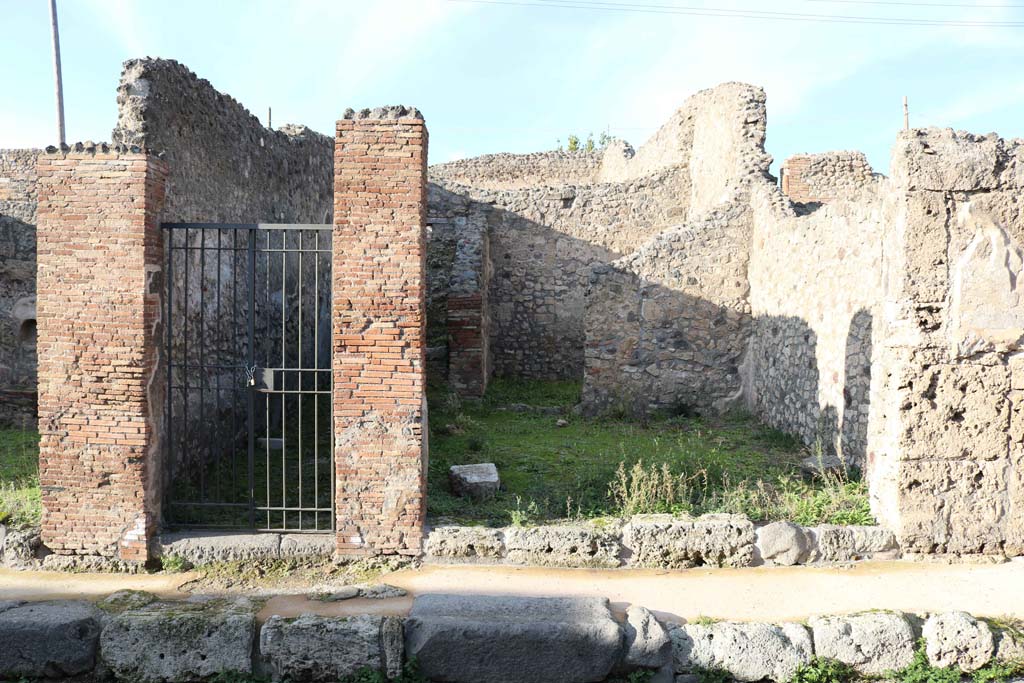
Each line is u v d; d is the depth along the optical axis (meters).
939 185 5.80
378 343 5.56
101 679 4.81
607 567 5.73
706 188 14.63
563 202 16.28
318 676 4.74
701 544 5.75
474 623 4.70
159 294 5.84
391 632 4.71
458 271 13.08
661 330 11.91
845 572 5.70
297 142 12.47
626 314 11.93
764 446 9.63
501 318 16.31
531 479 7.85
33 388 11.17
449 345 12.84
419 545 5.69
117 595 5.21
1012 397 5.84
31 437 10.05
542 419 11.63
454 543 5.70
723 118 13.48
